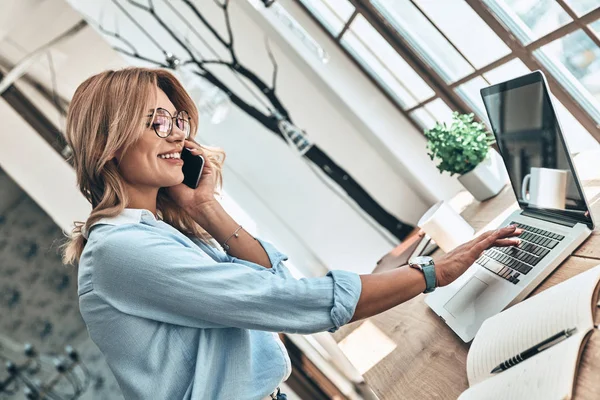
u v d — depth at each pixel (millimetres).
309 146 2986
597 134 1835
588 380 858
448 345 1336
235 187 3004
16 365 5227
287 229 3037
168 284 947
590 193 1558
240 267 983
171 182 1076
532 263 1270
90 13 2775
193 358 998
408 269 1087
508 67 2035
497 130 1499
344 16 2611
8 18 2355
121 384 1003
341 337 1817
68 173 2508
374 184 3000
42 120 2434
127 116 1001
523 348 986
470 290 1398
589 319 894
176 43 2865
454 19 2129
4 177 5090
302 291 976
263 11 2746
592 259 1158
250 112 2975
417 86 2578
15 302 5281
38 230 5293
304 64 2854
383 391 1351
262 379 1069
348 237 3041
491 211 1984
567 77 1817
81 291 1005
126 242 958
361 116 2818
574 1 1611
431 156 2160
